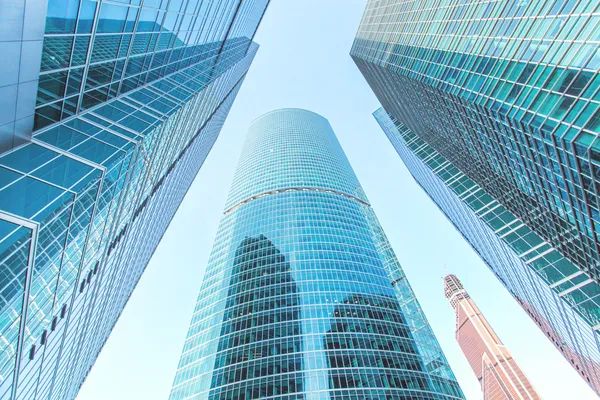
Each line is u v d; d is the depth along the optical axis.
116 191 30.91
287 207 123.38
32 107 20.34
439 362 79.88
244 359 73.69
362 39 105.62
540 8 34.28
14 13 15.06
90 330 48.44
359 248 107.69
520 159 43.38
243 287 93.69
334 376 68.38
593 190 32.44
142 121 35.75
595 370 60.06
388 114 121.50
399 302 94.62
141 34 35.28
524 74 36.19
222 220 136.50
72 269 27.16
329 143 184.25
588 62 28.41
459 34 50.25
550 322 66.62
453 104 54.09
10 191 18.34
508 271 74.00
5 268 17.62
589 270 43.47
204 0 51.53
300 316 81.44
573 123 30.09
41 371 28.77
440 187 90.00
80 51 24.67
